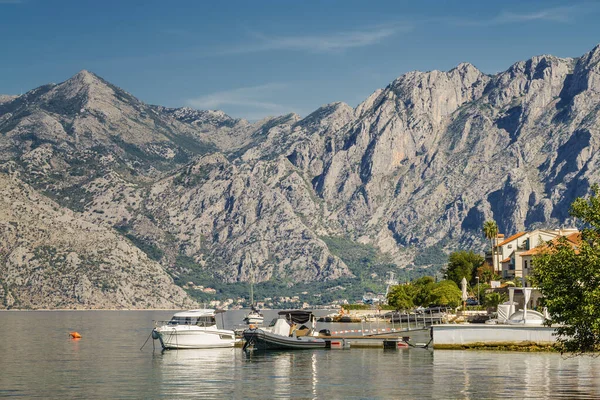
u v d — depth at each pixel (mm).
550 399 68812
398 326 191500
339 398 70875
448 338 112438
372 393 73625
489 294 186750
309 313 136000
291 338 123312
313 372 90875
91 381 86000
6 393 76875
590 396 70250
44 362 111812
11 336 192875
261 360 106750
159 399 71562
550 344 107188
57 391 78000
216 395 73625
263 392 75188
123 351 133750
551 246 66438
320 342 125500
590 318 60812
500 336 109812
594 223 64062
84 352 132500
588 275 62031
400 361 101188
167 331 128125
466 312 196375
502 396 70688
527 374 85000
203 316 132875
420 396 71500
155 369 97875
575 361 96562
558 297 62562
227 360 107625
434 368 91500
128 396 73750
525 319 110250
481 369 89688
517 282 198250
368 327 198125
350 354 113750
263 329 128250
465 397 70500
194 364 103000
